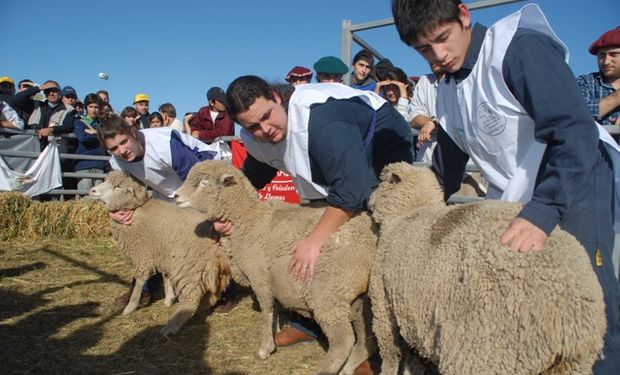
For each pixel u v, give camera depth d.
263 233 3.59
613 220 2.32
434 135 4.89
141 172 4.55
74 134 9.73
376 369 3.38
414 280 2.33
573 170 1.90
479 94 2.29
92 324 4.28
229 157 7.21
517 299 1.91
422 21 2.17
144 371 3.44
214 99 8.79
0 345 3.76
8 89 9.64
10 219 7.73
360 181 2.86
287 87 3.37
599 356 2.16
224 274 4.48
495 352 1.97
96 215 8.22
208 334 4.12
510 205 2.17
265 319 3.67
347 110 3.07
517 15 2.11
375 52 6.84
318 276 3.14
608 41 3.96
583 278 1.87
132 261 4.61
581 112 1.94
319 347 3.85
